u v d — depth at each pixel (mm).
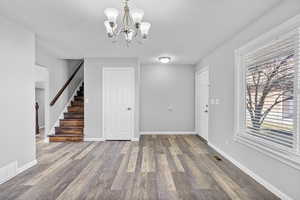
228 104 3828
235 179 2900
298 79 2148
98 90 5551
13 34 3002
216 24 3082
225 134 3977
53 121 5676
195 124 6609
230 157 3736
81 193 2475
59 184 2729
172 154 4207
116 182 2797
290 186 2197
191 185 2701
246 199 2332
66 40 3975
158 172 3172
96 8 2574
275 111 2594
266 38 2629
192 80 6629
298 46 2143
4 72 2830
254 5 2473
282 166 2322
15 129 3039
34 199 2330
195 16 2805
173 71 6625
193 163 3615
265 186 2635
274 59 2551
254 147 2875
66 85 5934
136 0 2350
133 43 4156
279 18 2404
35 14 2760
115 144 5113
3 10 2629
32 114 3447
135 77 5551
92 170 3256
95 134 5527
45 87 5379
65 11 2666
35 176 3002
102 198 2354
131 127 5566
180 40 3945
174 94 6633
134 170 3258
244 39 3230
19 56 3127
